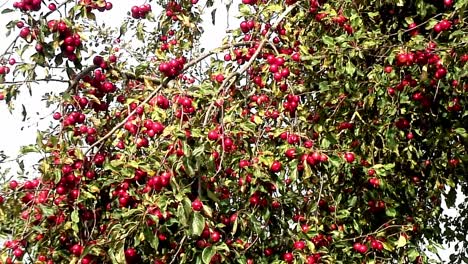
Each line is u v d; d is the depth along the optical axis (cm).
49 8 237
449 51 247
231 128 240
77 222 237
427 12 275
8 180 246
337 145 263
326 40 256
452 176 308
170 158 223
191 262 238
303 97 292
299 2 270
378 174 263
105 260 233
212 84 266
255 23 280
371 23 286
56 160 235
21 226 239
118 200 240
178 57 268
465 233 383
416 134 293
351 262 262
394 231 276
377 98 277
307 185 275
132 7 263
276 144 267
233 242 243
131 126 238
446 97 277
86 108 257
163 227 225
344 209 276
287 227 256
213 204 247
